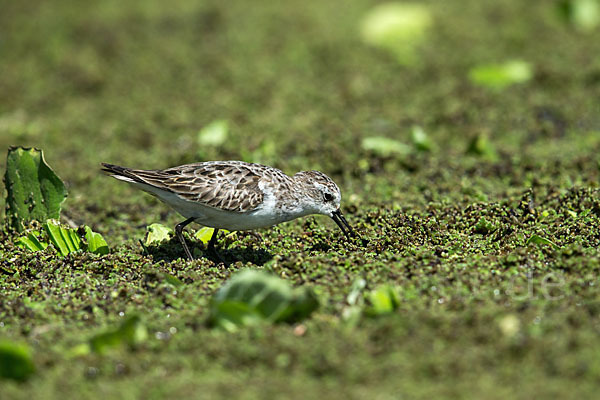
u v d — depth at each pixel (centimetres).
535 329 894
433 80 2302
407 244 1206
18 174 1305
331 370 834
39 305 1031
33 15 2830
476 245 1205
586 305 943
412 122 2047
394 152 1784
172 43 2580
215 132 1912
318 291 1022
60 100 2256
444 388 799
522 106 2111
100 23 2727
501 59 2380
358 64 2409
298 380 824
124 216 1514
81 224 1474
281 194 1237
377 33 2527
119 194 1638
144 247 1247
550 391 786
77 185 1698
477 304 967
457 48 2470
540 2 2764
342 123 2045
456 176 1656
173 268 1143
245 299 955
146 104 2211
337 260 1116
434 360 839
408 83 2286
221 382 824
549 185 1505
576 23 2572
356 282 998
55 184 1298
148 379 835
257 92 2256
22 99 2264
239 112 2136
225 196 1192
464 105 2125
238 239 1309
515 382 804
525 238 1214
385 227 1291
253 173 1233
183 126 2045
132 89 2308
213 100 2214
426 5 2795
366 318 941
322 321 938
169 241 1288
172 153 1853
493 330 888
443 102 2156
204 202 1189
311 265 1099
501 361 838
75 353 889
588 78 2233
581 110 2072
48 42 2603
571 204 1355
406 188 1600
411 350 862
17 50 2564
